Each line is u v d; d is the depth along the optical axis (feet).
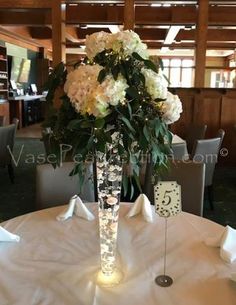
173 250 4.35
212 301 3.33
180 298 3.38
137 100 3.28
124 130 3.24
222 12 20.15
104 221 3.72
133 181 4.75
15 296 3.38
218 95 17.20
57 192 6.53
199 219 5.31
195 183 6.51
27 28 33.55
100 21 20.72
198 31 16.85
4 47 29.68
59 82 3.60
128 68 3.26
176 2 17.16
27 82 38.99
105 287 3.55
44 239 4.64
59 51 17.21
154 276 3.76
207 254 4.25
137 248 4.40
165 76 3.55
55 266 3.95
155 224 5.14
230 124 17.43
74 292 3.46
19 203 12.21
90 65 3.35
